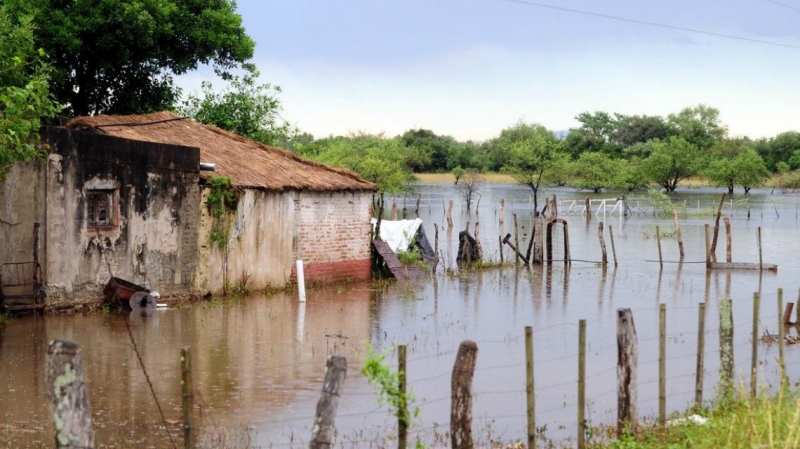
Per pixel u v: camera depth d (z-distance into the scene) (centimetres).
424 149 13350
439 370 1806
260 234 2900
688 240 5278
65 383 842
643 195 10419
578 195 10438
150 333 2150
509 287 3247
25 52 2266
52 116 2038
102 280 2473
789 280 3488
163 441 1292
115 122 2961
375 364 1076
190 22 3941
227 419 1423
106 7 3600
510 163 9838
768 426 1155
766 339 2138
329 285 3181
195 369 1769
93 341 2030
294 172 3150
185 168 2662
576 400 1577
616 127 15025
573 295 3033
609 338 2184
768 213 7619
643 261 4209
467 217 6925
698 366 1422
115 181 2484
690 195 10438
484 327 2345
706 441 1152
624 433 1234
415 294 3008
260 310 2562
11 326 2191
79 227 2405
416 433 1359
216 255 2764
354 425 1402
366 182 3359
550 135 13650
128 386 1619
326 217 3170
